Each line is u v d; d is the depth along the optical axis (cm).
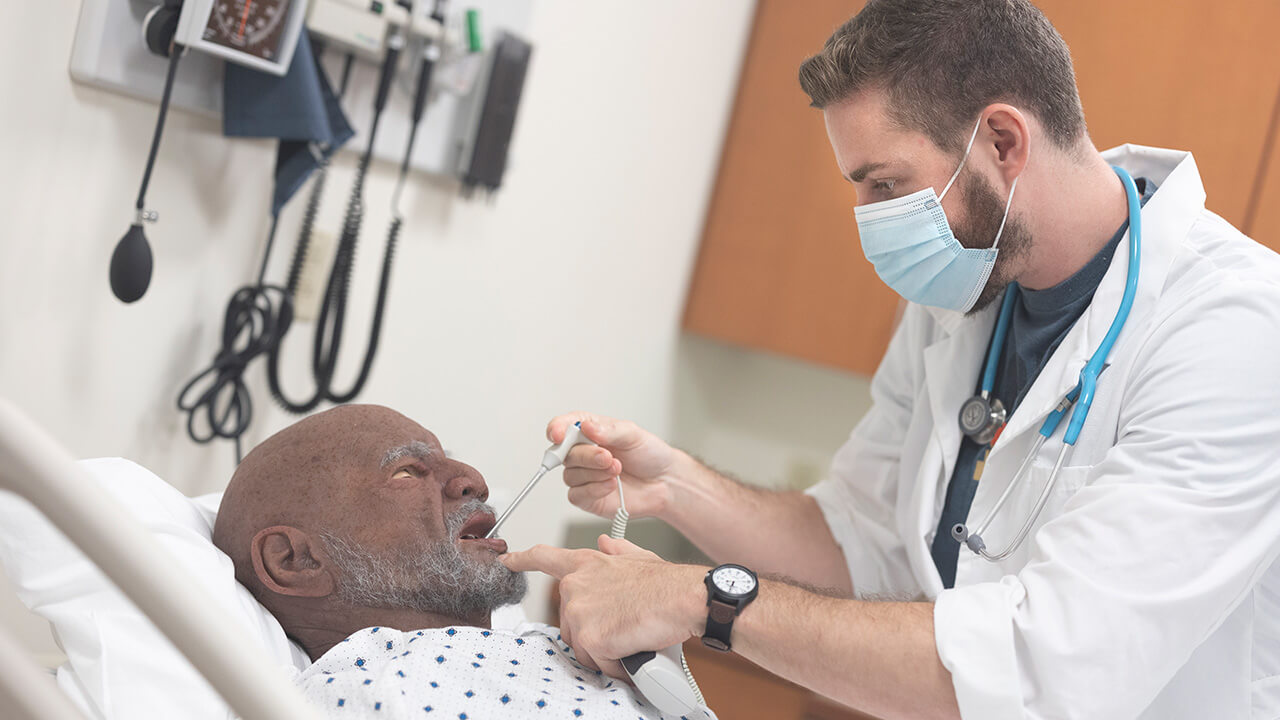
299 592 105
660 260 244
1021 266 113
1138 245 110
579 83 200
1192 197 114
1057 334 117
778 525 147
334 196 155
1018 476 112
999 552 113
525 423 212
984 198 108
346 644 97
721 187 257
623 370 242
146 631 91
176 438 140
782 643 94
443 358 185
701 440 290
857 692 93
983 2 107
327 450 109
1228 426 92
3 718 55
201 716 91
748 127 255
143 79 122
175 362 138
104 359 128
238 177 140
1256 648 104
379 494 107
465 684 95
